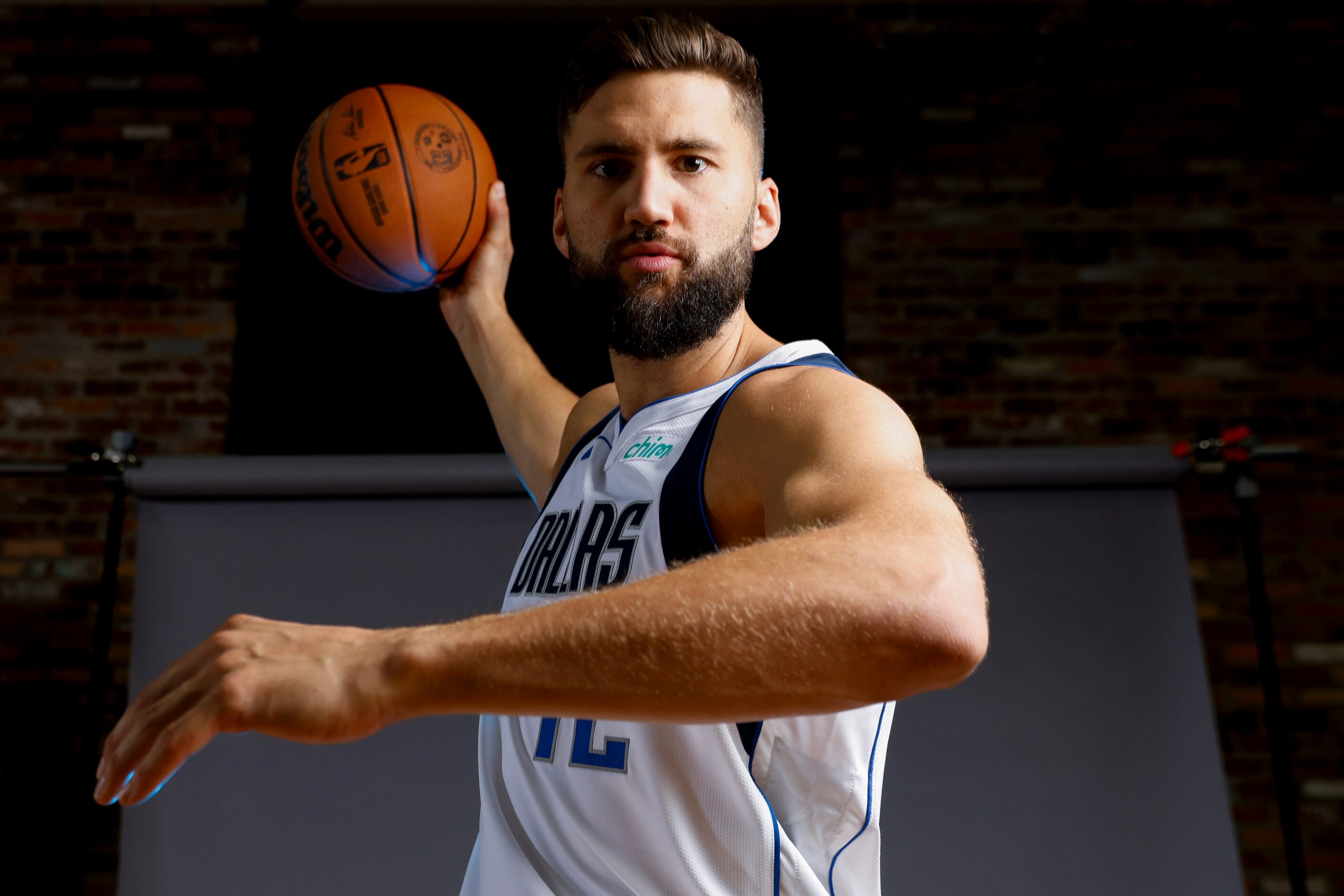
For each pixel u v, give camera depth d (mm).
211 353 3744
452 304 1563
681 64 958
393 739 2582
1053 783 2523
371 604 2689
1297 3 3943
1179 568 2684
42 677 3465
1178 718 2576
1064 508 2732
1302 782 3352
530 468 1378
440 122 1542
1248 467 2711
